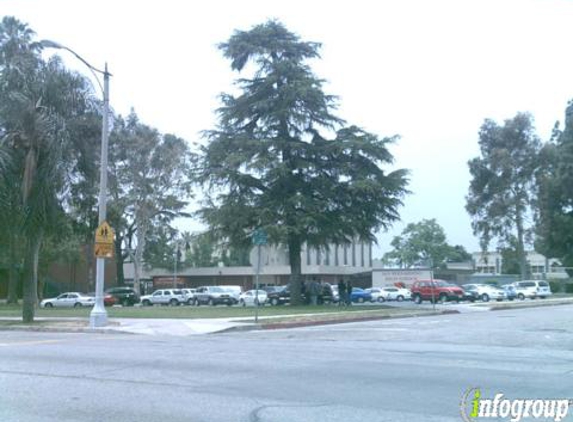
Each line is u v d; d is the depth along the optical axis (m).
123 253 70.44
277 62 43.06
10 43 34.94
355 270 93.06
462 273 79.12
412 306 41.12
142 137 60.59
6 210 25.98
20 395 9.73
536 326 23.14
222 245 45.66
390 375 11.38
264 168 40.97
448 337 18.97
